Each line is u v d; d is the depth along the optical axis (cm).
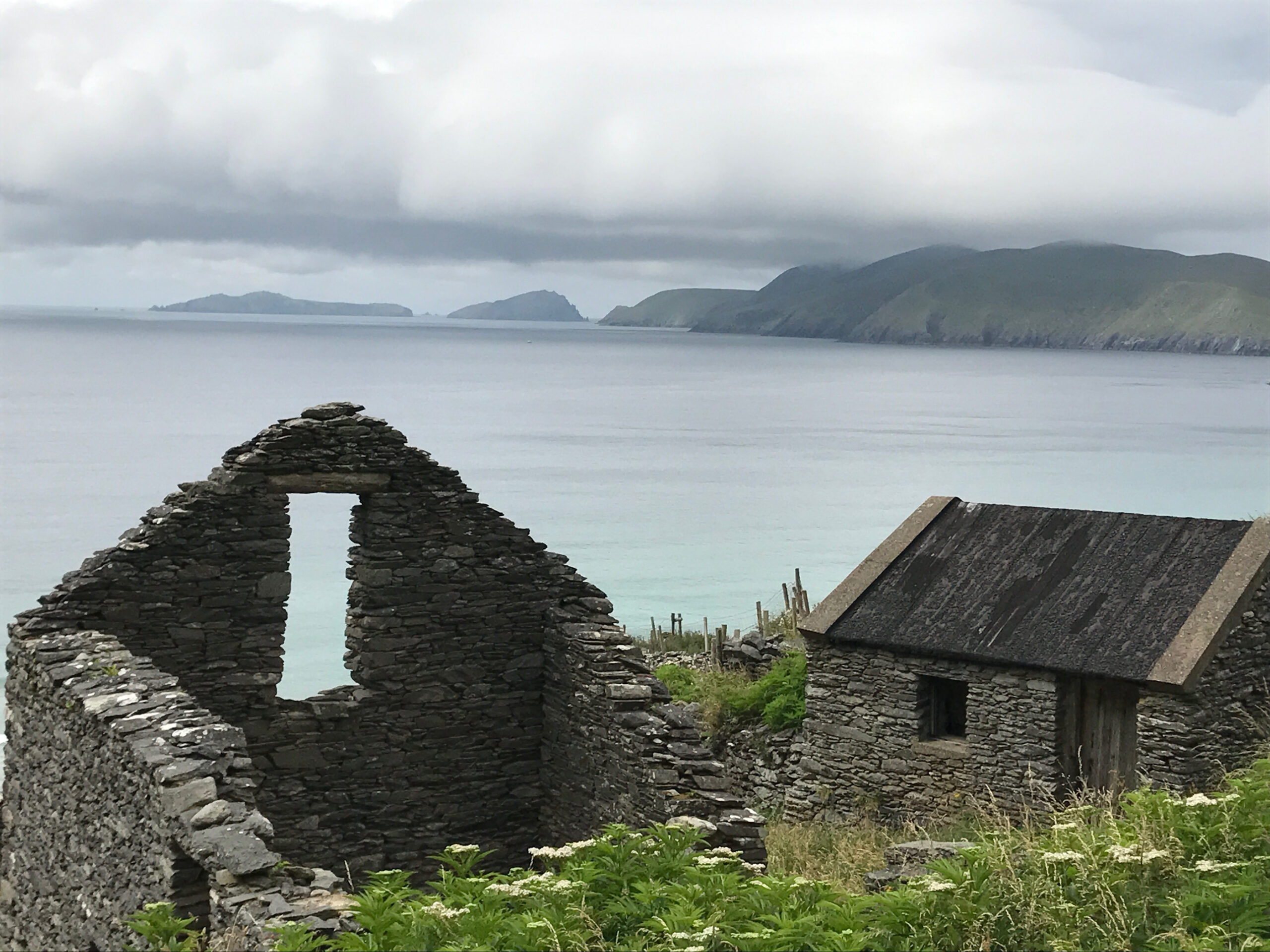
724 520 8694
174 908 1123
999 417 18888
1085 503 9394
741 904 933
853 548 7575
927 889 915
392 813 1744
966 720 2253
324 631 4859
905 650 2284
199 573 1644
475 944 855
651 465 12050
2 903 1661
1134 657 2053
